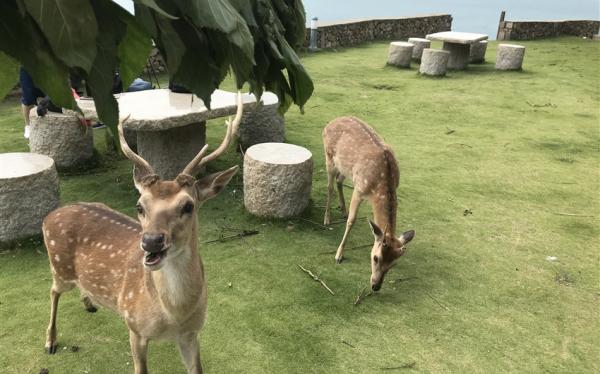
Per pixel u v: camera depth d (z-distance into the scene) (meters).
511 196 7.21
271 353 4.09
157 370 3.88
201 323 3.21
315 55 16.61
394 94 12.40
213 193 2.99
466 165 8.26
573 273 5.40
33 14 0.94
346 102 11.49
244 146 8.24
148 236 2.49
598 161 8.60
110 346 4.09
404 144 9.09
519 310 4.77
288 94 1.81
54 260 3.73
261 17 1.45
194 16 1.14
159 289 2.89
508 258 5.66
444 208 6.78
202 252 5.50
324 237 5.97
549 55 17.89
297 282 5.06
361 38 19.50
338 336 4.32
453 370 4.00
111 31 1.12
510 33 21.23
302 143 8.84
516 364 4.09
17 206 5.27
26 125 8.15
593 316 4.72
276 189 6.04
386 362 4.05
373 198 5.24
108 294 3.45
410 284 5.13
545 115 11.06
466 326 4.52
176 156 6.90
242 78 1.29
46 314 4.42
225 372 3.87
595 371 4.05
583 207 6.94
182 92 7.35
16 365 3.84
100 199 6.52
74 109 1.12
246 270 5.21
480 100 12.05
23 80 7.79
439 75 14.31
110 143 7.99
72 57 0.98
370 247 5.82
